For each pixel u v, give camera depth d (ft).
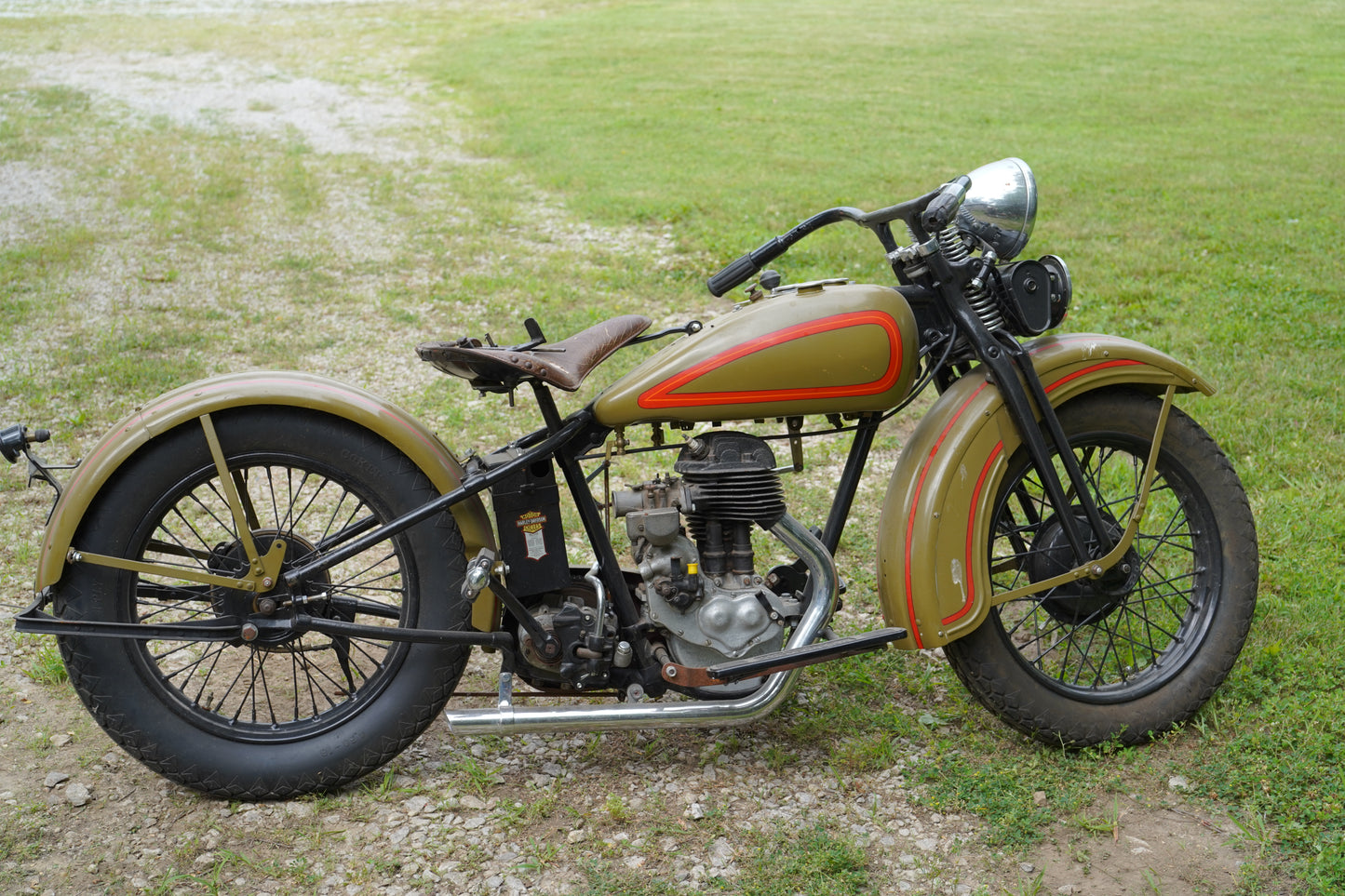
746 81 57.36
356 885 7.97
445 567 8.91
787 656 8.68
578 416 8.77
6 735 9.56
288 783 8.78
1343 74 57.21
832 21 78.33
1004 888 7.96
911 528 9.00
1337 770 8.91
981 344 9.18
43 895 7.76
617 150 41.24
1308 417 16.38
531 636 8.80
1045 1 86.79
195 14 89.45
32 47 70.49
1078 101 50.90
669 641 8.96
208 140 43.86
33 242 28.14
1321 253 25.72
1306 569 12.21
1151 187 33.32
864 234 28.14
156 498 8.47
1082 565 9.45
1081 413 9.69
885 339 8.67
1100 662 10.55
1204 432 9.81
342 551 8.60
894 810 8.84
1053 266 9.32
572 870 8.16
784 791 9.08
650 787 9.12
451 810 8.82
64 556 8.21
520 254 27.27
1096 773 9.22
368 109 51.98
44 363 19.39
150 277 25.04
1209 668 9.62
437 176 37.55
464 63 64.90
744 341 8.52
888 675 10.77
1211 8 81.10
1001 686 9.28
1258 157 38.29
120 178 36.50
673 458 15.75
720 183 34.78
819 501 14.52
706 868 8.18
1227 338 19.80
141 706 8.52
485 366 8.39
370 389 18.35
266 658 11.09
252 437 8.63
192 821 8.61
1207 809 8.76
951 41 69.41
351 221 31.12
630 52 67.05
